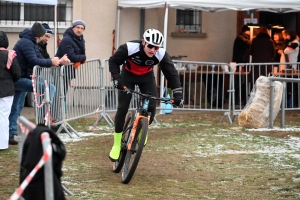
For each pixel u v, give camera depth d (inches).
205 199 252.7
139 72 287.7
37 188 152.7
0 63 343.3
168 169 315.3
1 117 352.5
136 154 270.1
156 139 408.2
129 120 302.7
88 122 482.3
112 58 279.0
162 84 517.3
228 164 328.2
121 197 252.2
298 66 532.1
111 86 467.5
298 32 665.0
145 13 611.2
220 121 502.9
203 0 518.3
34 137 152.9
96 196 252.5
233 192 266.5
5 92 348.2
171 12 643.5
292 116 553.9
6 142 357.1
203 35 652.1
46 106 319.9
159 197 254.5
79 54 437.7
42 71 378.9
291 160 337.7
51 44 584.4
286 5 522.9
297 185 276.4
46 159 140.7
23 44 373.7
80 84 437.7
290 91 581.0
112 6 599.5
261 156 349.7
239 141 402.9
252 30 634.8
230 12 658.2
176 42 648.4
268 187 275.7
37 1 468.8
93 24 598.9
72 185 273.7
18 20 581.0
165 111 544.1
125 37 607.5
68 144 384.5
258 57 597.9
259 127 464.1
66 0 586.9
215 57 658.2
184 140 404.8
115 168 302.8
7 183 277.1
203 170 313.6
